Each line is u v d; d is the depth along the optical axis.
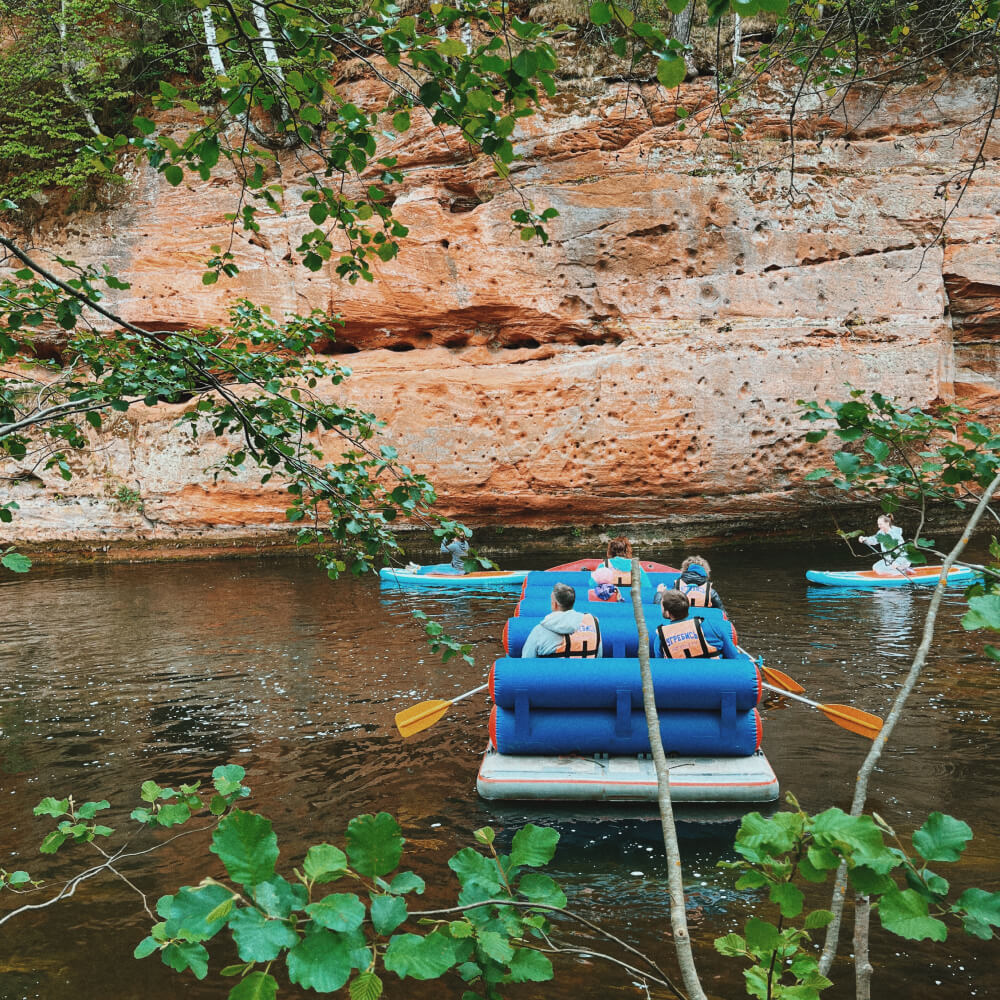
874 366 14.28
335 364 3.83
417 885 1.32
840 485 2.18
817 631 8.87
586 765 5.14
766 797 4.83
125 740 6.28
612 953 3.40
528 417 15.16
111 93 15.12
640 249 14.60
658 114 14.28
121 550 16.58
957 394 14.80
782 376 14.49
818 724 6.12
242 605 11.42
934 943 3.46
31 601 12.31
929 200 14.09
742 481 14.84
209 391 3.18
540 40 2.19
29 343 3.38
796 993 1.42
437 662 8.16
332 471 3.12
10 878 2.46
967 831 1.36
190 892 1.22
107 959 3.52
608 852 4.29
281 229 15.38
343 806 4.96
